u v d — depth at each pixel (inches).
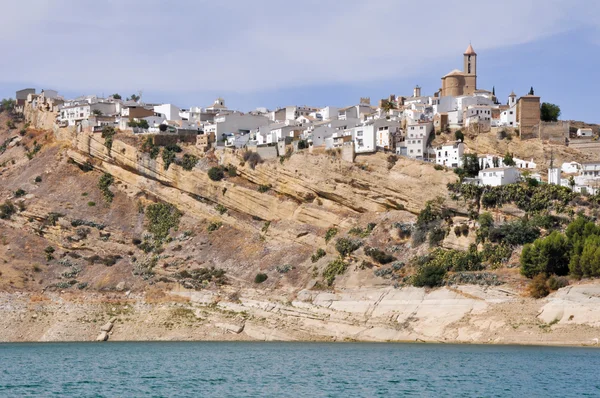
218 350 7864.2
